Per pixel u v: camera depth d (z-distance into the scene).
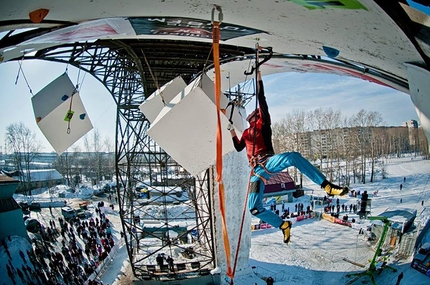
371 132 59.16
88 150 73.94
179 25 4.72
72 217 30.67
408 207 29.78
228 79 12.79
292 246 21.47
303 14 3.37
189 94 3.94
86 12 3.51
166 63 12.14
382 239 16.53
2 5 2.44
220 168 2.99
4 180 14.41
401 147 87.50
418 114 3.47
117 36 5.61
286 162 3.17
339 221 26.28
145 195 35.97
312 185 49.16
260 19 3.96
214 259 15.74
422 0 2.01
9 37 3.83
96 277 16.84
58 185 54.41
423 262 15.00
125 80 13.89
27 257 13.41
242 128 5.04
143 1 3.36
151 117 5.70
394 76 5.39
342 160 57.50
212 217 15.46
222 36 5.58
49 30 3.88
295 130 59.72
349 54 4.82
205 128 4.08
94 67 11.55
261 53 7.85
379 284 15.29
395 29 2.74
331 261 18.59
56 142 5.30
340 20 3.18
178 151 4.16
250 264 18.41
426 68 3.33
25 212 33.00
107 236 23.91
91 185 54.72
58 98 5.16
